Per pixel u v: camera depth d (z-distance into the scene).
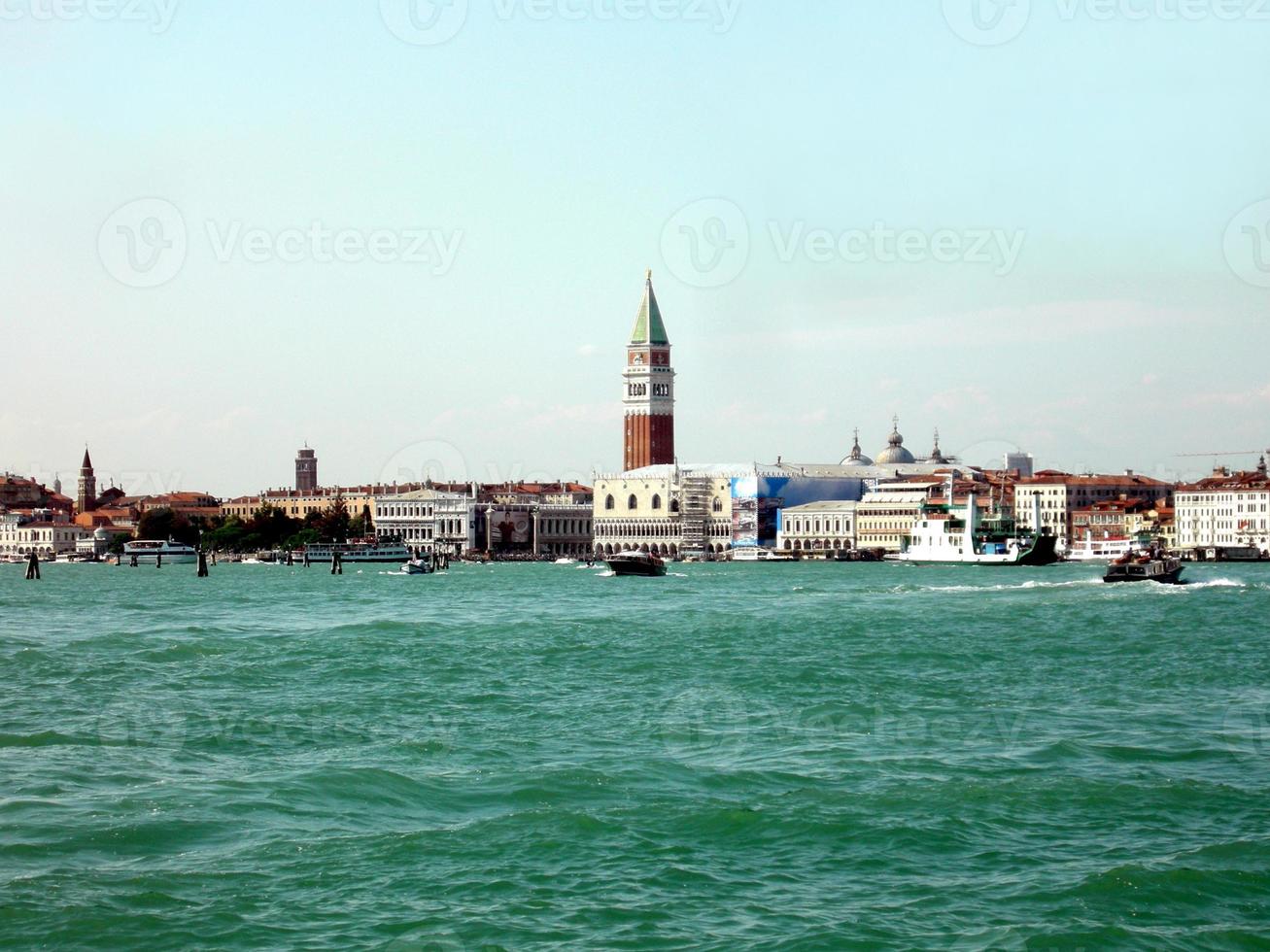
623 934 55.34
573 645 144.38
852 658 131.38
